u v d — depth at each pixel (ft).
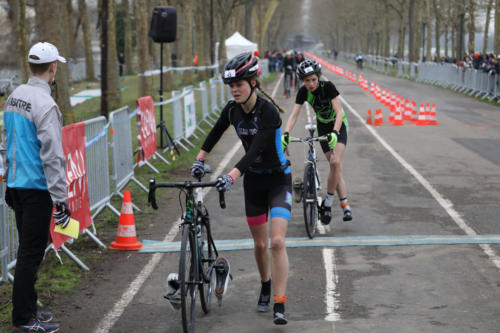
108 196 25.14
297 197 21.94
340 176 23.15
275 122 13.96
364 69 217.77
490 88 83.25
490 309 15.64
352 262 19.57
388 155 41.04
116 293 17.20
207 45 139.64
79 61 149.48
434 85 117.80
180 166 37.70
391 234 22.71
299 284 17.63
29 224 13.96
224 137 51.31
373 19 268.21
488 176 33.58
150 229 23.90
